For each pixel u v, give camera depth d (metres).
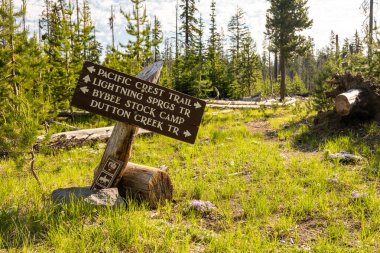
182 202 6.40
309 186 7.16
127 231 4.60
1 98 11.62
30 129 6.91
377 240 4.68
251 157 9.88
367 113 12.65
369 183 7.17
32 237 4.60
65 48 20.12
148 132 14.89
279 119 18.75
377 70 15.45
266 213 5.71
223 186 7.29
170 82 36.22
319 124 13.54
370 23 29.78
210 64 46.97
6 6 12.43
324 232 5.04
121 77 5.70
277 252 4.39
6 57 12.59
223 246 4.44
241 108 27.36
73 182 8.08
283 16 39.28
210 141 13.26
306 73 90.81
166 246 4.39
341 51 18.06
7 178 8.49
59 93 19.39
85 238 4.49
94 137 13.77
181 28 48.62
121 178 6.34
